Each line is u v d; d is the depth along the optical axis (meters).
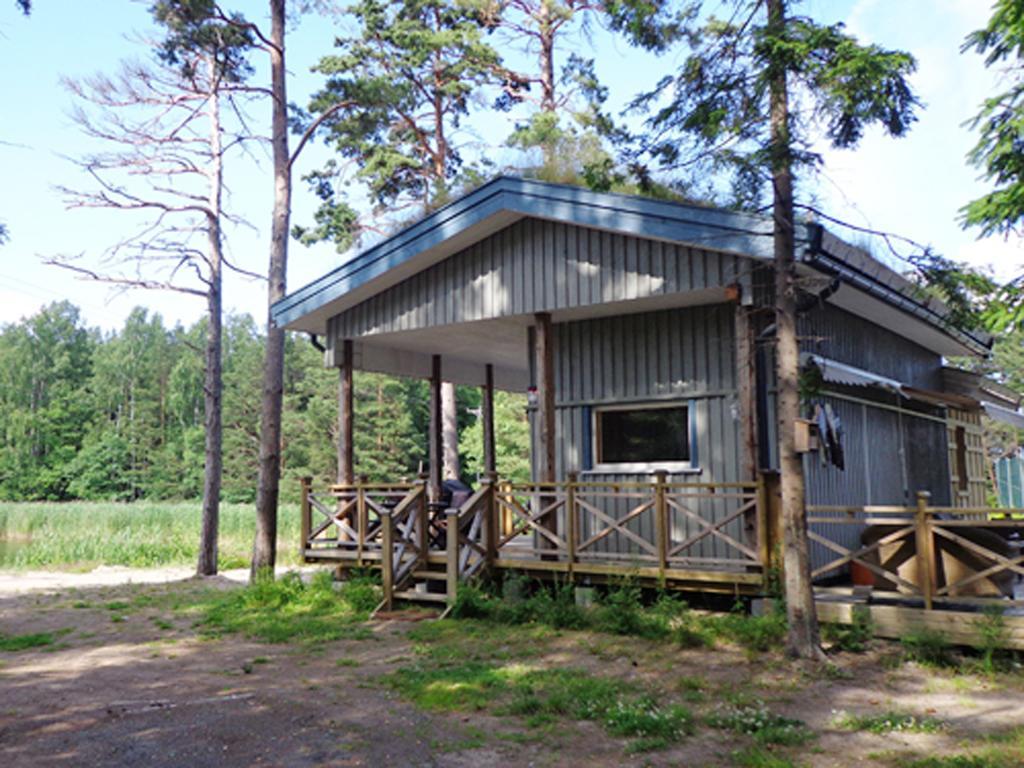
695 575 8.70
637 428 10.65
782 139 7.06
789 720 5.62
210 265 17.52
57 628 10.18
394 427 42.06
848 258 8.78
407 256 10.82
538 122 18.98
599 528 10.66
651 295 9.44
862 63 6.42
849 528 10.71
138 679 7.27
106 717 6.04
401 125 21.70
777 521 8.45
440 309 11.10
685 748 5.23
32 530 29.67
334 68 20.55
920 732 5.39
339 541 11.61
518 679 6.84
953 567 7.73
